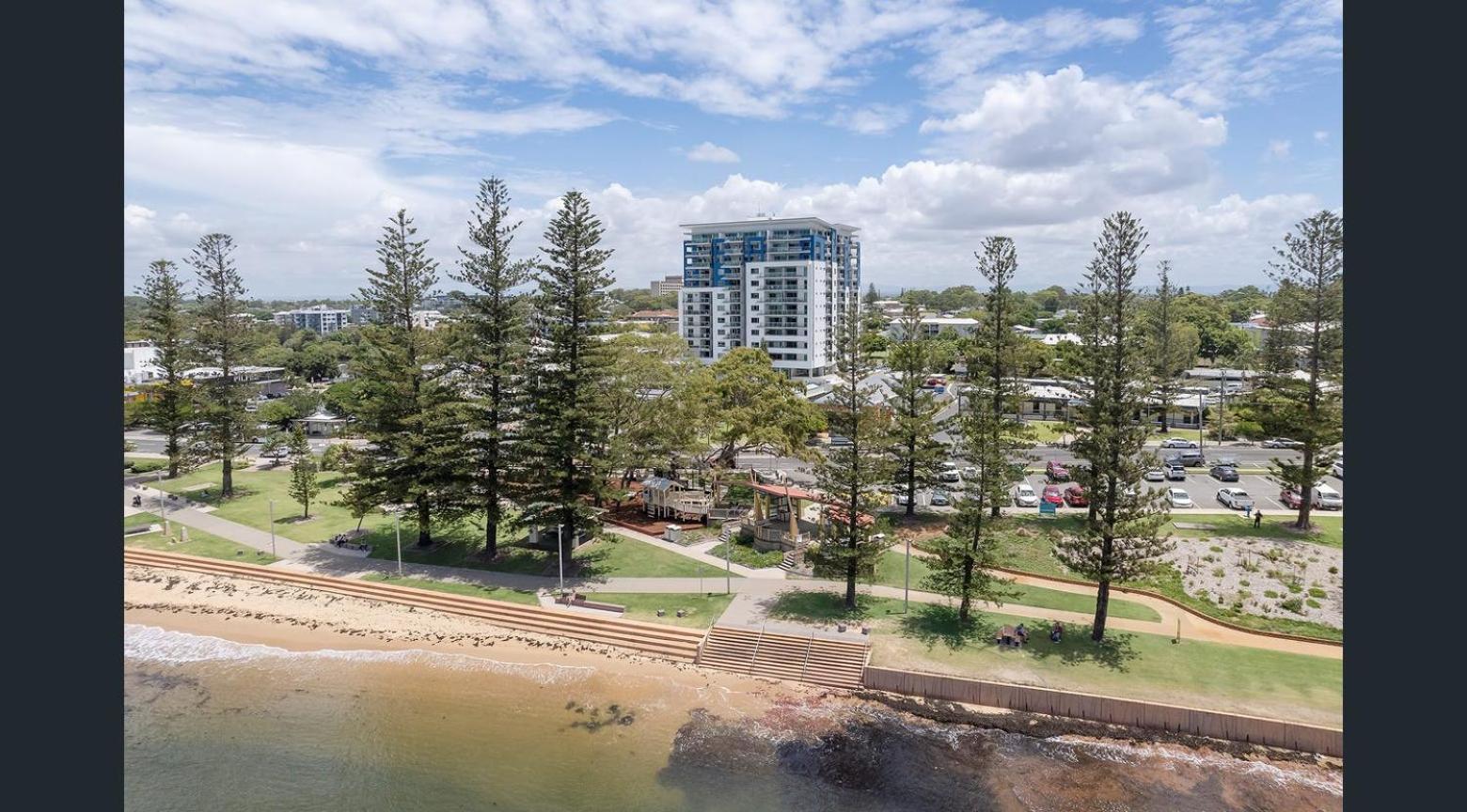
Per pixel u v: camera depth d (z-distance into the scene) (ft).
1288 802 93.40
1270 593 137.90
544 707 115.03
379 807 92.63
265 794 95.14
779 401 208.95
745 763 101.04
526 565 162.50
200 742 106.42
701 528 182.60
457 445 157.89
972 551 128.06
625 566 160.56
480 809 92.22
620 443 164.66
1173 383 225.56
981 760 101.65
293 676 124.67
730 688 119.44
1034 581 150.51
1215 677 114.52
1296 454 243.40
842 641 124.88
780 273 445.78
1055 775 98.43
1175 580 145.07
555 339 157.48
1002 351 183.01
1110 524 123.65
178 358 226.17
